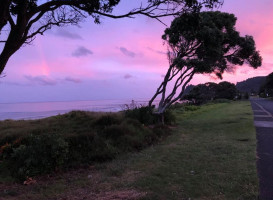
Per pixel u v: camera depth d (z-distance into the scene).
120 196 4.80
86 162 7.44
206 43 14.16
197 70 15.31
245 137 10.56
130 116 13.73
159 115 14.86
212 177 5.63
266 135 11.17
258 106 37.47
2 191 5.38
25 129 10.12
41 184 5.85
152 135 10.99
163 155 8.01
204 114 24.44
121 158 7.81
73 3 4.76
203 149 8.59
